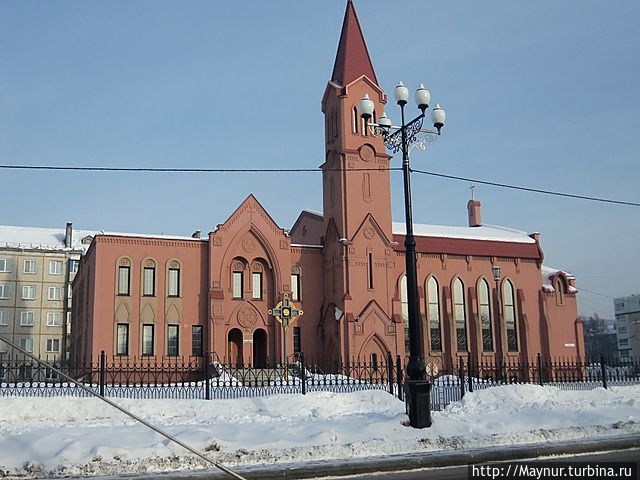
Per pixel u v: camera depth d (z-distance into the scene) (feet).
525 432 56.65
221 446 47.24
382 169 163.02
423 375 60.54
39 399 69.77
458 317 186.09
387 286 169.48
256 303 162.61
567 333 199.21
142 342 151.74
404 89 67.72
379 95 177.78
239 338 163.53
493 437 54.54
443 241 188.44
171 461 43.29
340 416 68.74
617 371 125.39
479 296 189.47
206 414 73.20
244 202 164.25
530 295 196.24
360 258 167.63
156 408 73.00
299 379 122.52
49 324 260.62
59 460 41.86
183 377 141.69
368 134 174.50
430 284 184.96
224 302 158.40
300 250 173.68
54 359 256.93
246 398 78.84
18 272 260.01
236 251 161.99
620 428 60.18
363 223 169.68
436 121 68.13
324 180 180.45
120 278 153.07
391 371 94.53
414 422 58.54
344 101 174.19
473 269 190.60
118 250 153.48
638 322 433.07
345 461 45.32
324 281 174.29
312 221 191.62
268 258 165.17
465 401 83.92
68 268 266.16
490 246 194.08
